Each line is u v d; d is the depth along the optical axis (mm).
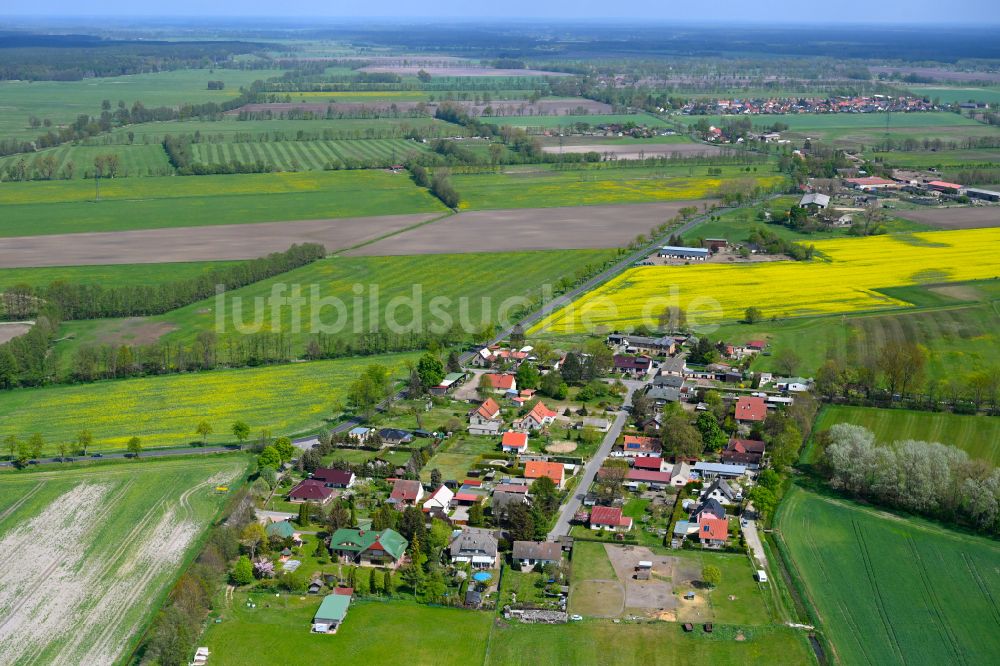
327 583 148875
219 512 169125
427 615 141250
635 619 138750
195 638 134750
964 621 138250
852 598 143875
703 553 157125
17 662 129750
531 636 135750
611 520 164250
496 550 156375
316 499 173625
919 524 165375
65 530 163750
